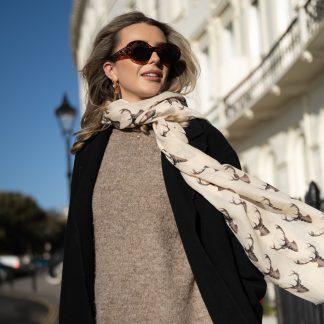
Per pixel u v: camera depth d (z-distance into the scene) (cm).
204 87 2036
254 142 1681
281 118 1474
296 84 1315
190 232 206
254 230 213
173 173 216
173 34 258
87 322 213
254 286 210
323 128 1268
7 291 2711
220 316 200
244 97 1625
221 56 1873
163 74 242
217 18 1895
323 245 214
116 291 212
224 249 208
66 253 222
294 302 596
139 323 209
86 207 223
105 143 233
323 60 1193
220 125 1780
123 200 218
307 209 215
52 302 1934
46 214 8219
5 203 7444
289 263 212
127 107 229
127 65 239
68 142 1328
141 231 214
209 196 209
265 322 984
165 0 2342
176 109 225
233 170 215
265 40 1558
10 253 7444
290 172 1443
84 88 262
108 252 216
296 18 1260
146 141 227
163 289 210
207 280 203
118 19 251
